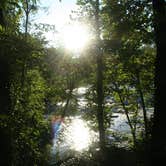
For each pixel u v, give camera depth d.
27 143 13.00
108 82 27.95
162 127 12.58
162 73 12.69
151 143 12.77
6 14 10.75
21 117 12.55
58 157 20.25
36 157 13.91
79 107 29.45
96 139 27.86
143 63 23.34
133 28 13.81
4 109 10.46
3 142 10.55
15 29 10.99
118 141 25.91
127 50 21.39
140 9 13.46
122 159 17.69
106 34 21.53
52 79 23.66
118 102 28.67
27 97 13.29
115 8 13.95
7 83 10.52
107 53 24.09
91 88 28.39
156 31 12.78
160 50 12.71
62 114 27.36
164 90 12.67
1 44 10.12
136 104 27.84
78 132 29.86
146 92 26.98
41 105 15.20
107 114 28.92
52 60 18.66
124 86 27.94
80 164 18.78
